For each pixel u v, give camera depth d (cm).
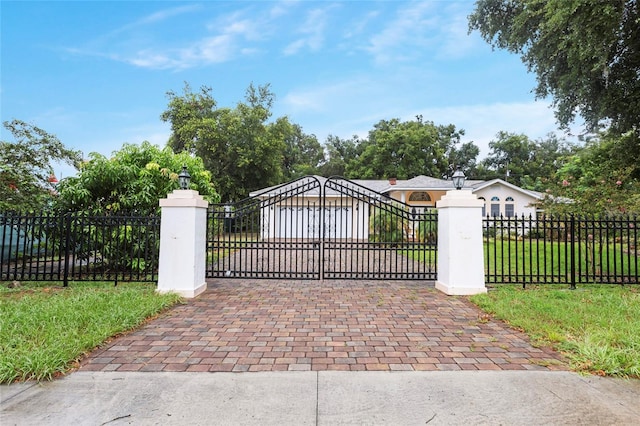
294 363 375
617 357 364
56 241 850
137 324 495
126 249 853
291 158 4584
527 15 1038
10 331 421
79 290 687
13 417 269
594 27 829
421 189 2356
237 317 547
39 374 331
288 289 754
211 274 878
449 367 366
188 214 688
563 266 1050
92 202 886
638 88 1066
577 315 518
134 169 879
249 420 268
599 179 1026
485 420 269
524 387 322
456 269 704
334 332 479
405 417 272
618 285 750
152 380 333
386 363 376
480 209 715
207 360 381
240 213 827
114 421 266
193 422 265
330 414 276
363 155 3972
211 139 2916
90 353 396
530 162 4466
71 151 1209
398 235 1712
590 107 1213
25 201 1027
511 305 586
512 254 1339
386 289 756
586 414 277
